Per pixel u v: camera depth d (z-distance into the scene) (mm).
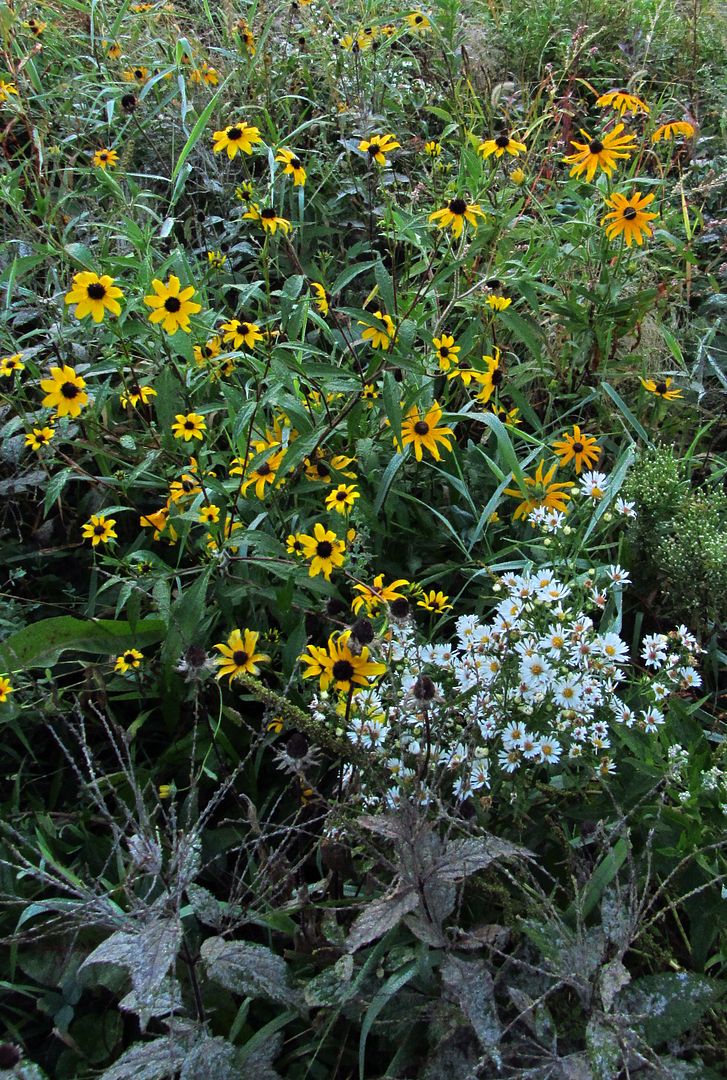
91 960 641
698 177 1601
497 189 1424
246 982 694
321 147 1550
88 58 1646
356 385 1021
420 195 1459
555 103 1683
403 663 870
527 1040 672
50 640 953
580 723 809
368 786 792
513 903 727
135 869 742
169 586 990
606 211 1407
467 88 1692
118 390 1125
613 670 823
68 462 1062
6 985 768
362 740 796
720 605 1024
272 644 977
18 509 1131
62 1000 770
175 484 1003
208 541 995
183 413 1113
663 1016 669
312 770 907
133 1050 681
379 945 723
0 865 829
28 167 1415
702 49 1928
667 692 842
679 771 795
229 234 1409
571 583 942
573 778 818
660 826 772
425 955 708
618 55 1928
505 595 1045
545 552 1064
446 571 1071
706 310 1404
